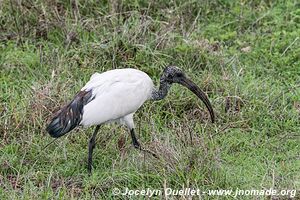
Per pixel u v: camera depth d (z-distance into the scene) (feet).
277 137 39.60
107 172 36.14
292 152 38.40
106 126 39.55
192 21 49.06
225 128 39.99
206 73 44.27
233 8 50.24
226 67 44.70
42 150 38.09
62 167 37.14
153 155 36.35
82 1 48.91
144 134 39.78
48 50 46.01
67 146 38.58
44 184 35.81
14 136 39.19
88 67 44.42
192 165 35.35
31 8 47.98
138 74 37.27
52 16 47.96
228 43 47.50
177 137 37.68
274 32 48.39
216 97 42.37
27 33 47.47
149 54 44.91
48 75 44.06
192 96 41.81
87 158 37.70
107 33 46.26
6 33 47.62
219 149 37.58
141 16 47.62
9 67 44.75
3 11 47.96
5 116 40.04
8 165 36.96
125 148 38.24
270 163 37.19
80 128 39.24
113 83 36.24
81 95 35.86
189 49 45.11
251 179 35.86
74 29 47.09
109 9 48.52
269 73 44.78
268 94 42.50
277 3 50.70
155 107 41.50
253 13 49.83
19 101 41.65
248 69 45.24
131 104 36.50
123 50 45.16
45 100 40.65
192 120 40.73
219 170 35.68
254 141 39.40
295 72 44.78
